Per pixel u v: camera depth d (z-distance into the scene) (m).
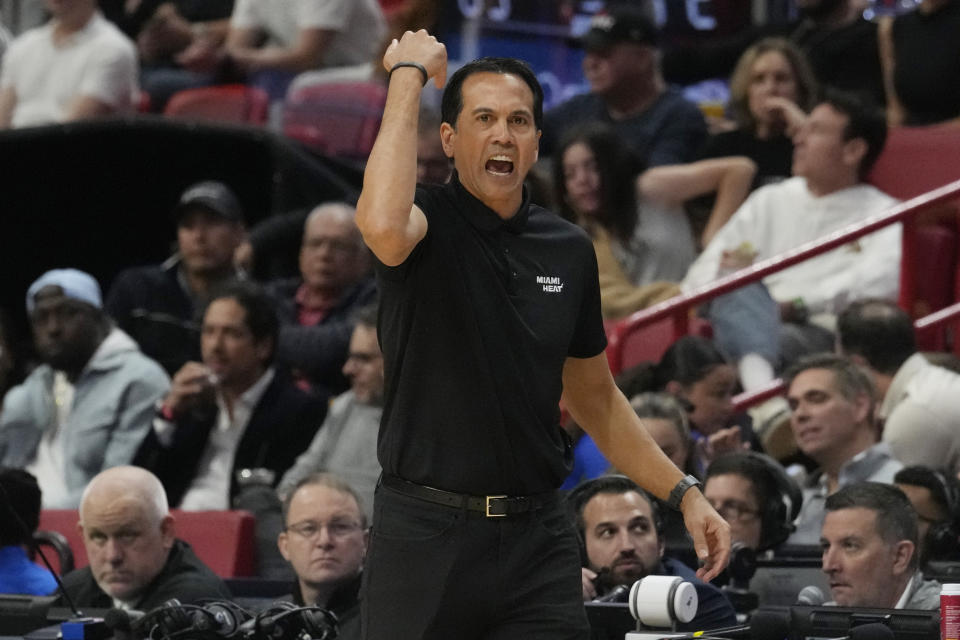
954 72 32.84
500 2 42.38
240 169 33.22
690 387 23.09
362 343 23.95
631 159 29.00
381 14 37.06
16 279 34.06
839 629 12.73
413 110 10.88
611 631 13.95
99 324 26.42
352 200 32.00
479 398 11.04
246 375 24.75
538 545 11.19
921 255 29.28
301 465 23.81
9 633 15.34
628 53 32.41
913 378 22.64
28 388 26.53
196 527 21.64
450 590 11.00
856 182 28.73
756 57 31.28
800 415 21.08
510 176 11.16
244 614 14.48
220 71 36.44
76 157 33.09
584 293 11.67
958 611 11.91
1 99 36.56
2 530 19.48
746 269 25.64
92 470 25.64
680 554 18.33
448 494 11.09
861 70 34.47
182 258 30.34
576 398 12.23
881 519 16.25
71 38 36.00
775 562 18.02
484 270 11.14
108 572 18.17
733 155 31.39
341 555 18.00
